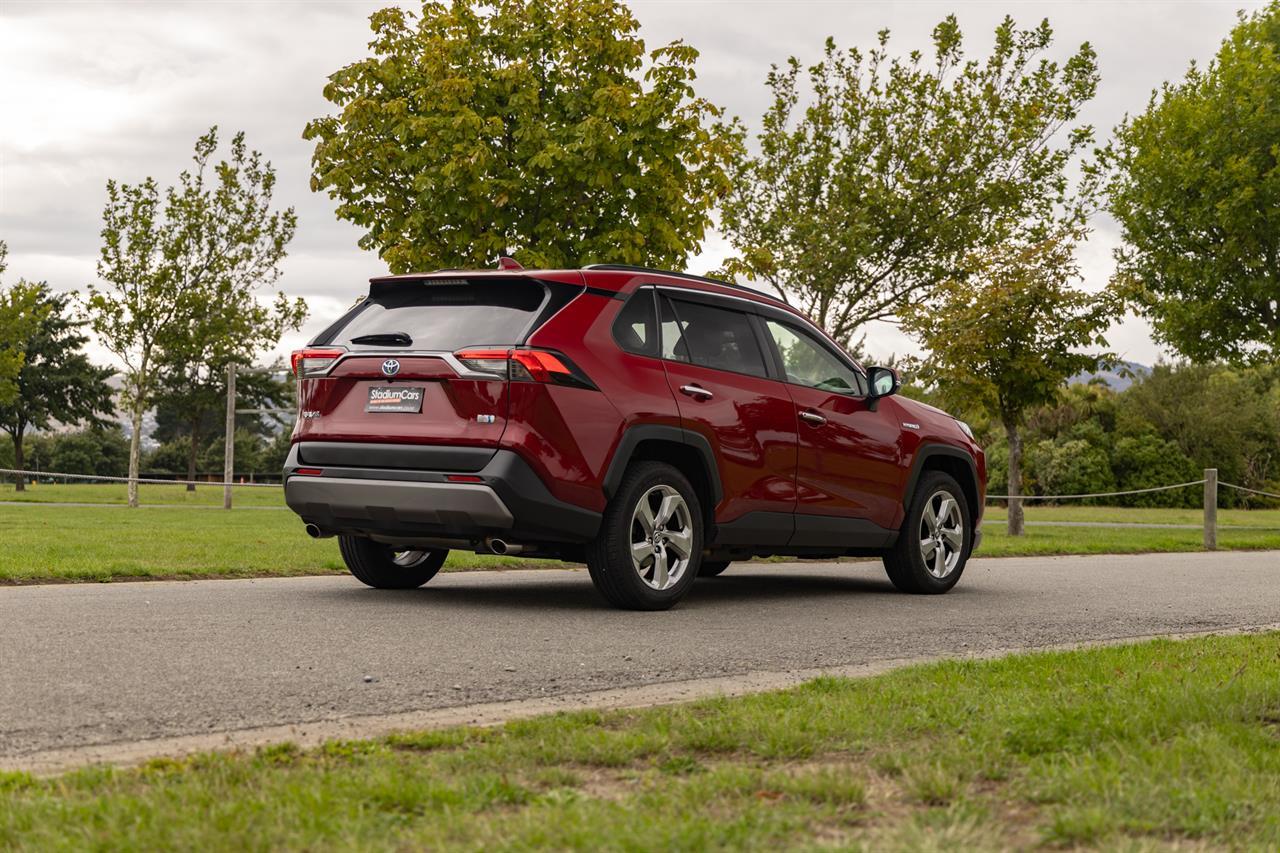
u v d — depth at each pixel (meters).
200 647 5.41
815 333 8.62
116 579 8.47
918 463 8.99
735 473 7.64
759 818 2.78
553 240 12.82
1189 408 58.28
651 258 13.23
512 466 6.68
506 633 6.18
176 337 30.86
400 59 13.31
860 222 20.94
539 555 7.20
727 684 4.99
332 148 13.07
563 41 13.10
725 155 13.08
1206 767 3.26
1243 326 26.48
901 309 21.48
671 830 2.65
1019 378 21.39
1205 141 25.58
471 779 3.08
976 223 21.48
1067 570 11.76
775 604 8.07
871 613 7.71
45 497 35.69
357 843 2.55
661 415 7.22
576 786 3.12
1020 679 4.83
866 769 3.30
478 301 7.13
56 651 5.20
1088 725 3.73
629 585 7.14
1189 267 26.33
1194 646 6.00
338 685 4.67
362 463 7.07
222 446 79.12
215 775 3.09
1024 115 21.02
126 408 30.62
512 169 12.82
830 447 8.30
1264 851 2.59
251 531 15.23
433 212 12.75
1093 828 2.72
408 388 6.99
